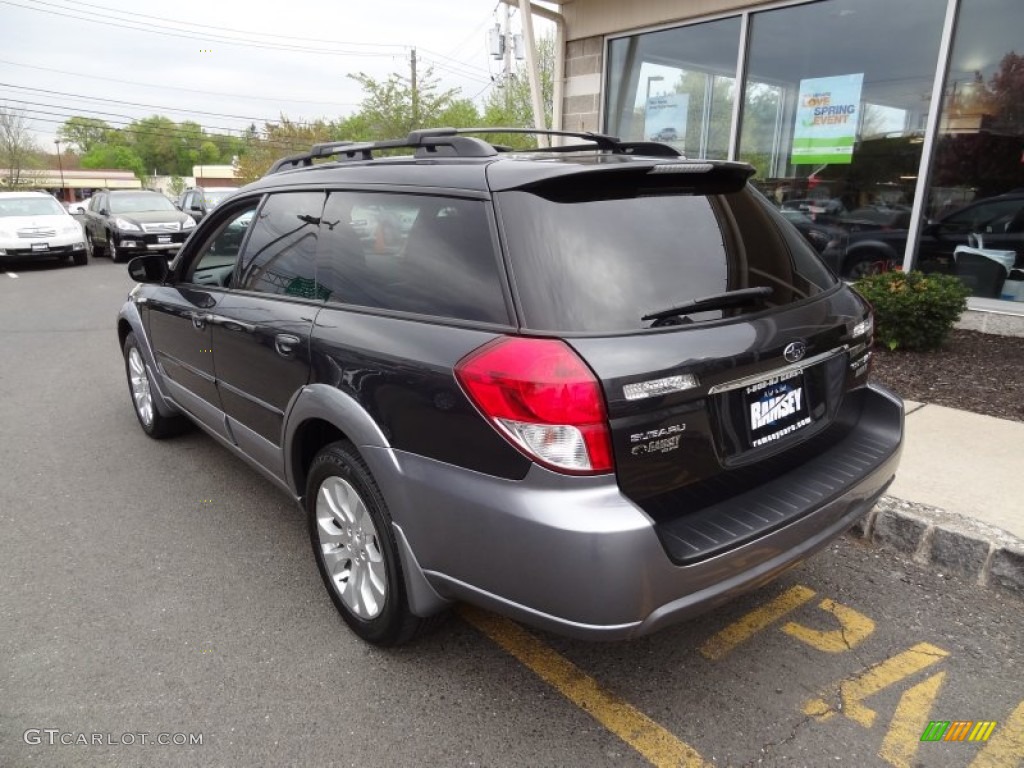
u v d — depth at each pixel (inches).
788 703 98.0
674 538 82.7
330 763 88.7
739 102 317.7
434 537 90.1
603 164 91.0
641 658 107.7
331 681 103.2
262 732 93.7
